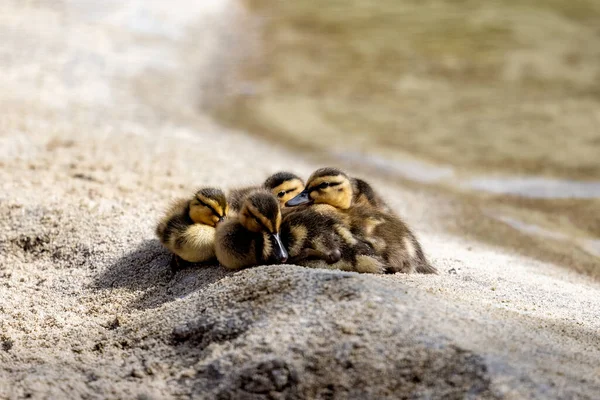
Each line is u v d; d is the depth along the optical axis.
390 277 9.00
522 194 17.06
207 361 7.01
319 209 9.45
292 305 7.33
